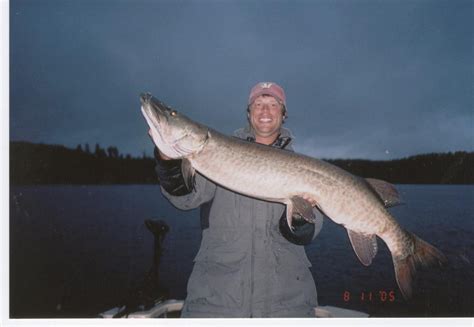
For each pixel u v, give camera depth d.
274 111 1.55
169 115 1.37
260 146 1.40
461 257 4.14
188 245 5.37
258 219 1.36
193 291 1.34
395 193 1.53
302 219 1.34
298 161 1.39
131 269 4.52
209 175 1.38
